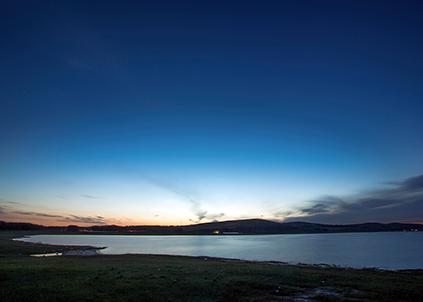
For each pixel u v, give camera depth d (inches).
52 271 1022.4
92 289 785.6
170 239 6653.5
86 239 5698.8
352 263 1945.1
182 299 745.6
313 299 778.2
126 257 1945.1
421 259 2204.7
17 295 703.7
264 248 3528.5
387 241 5172.2
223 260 1993.1
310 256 2479.1
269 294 828.0
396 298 784.9
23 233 7687.0
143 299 724.0
